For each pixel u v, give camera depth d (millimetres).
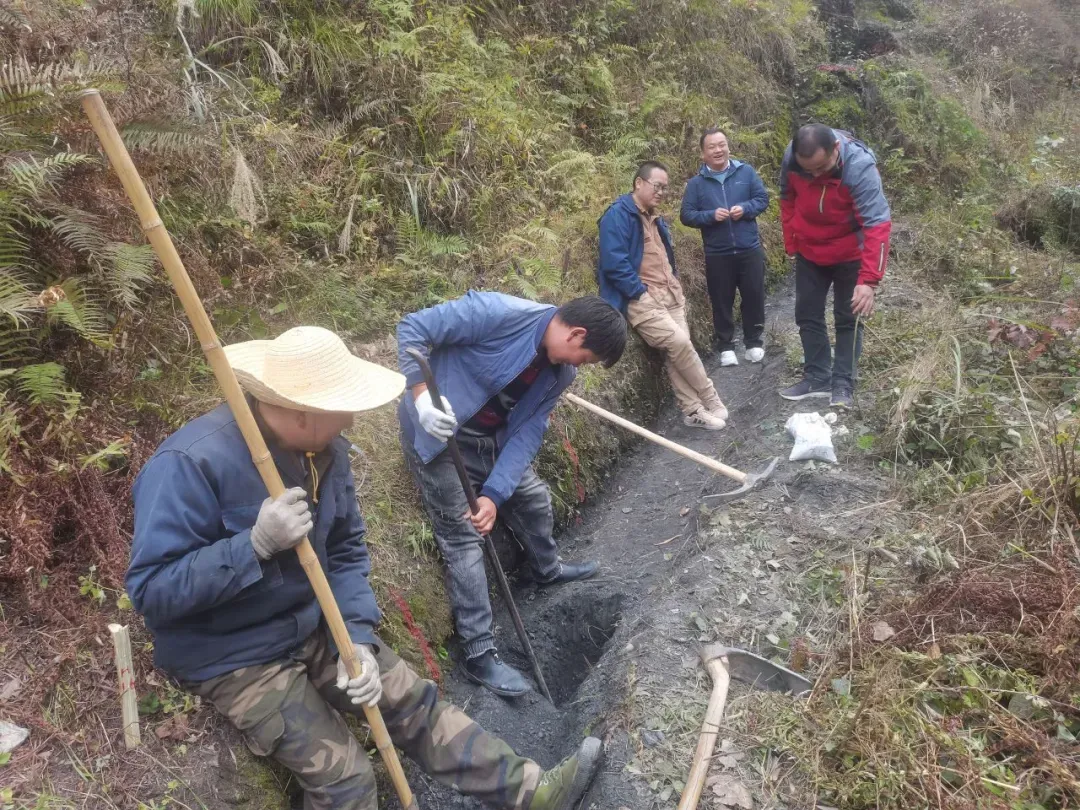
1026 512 3039
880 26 11648
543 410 3027
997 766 2223
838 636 2846
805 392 4645
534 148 5746
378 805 2529
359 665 2059
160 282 3258
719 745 2486
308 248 4301
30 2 3424
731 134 7809
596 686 2998
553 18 7035
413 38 5160
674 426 5184
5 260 2717
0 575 2271
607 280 4906
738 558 3312
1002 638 2553
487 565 3648
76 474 2482
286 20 4930
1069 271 6262
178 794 2078
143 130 3154
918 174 9234
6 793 1895
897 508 3479
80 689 2191
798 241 4324
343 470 2260
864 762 2307
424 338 2877
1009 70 12125
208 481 1918
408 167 4887
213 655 2025
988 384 4090
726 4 8914
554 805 2283
